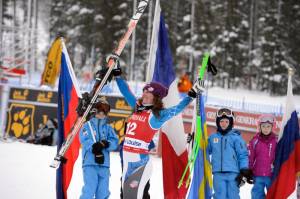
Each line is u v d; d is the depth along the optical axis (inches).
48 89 1518.2
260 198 805.2
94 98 653.3
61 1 4685.0
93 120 744.3
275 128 1370.6
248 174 720.3
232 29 3964.1
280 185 782.5
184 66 3863.2
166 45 761.0
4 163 1058.7
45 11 6363.2
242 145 734.5
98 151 720.3
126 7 3764.8
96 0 3764.8
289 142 791.7
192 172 647.1
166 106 732.0
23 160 1106.1
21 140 1460.4
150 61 757.9
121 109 1430.9
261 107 2106.3
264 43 4008.4
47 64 1660.9
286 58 4037.9
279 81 3826.3
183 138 713.6
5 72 2098.9
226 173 726.5
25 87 1533.0
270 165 798.5
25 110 1519.4
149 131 634.8
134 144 636.7
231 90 3676.2
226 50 3941.9
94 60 3818.9
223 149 735.1
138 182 627.8
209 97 2342.5
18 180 914.7
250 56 4315.9
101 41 3695.9
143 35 4015.8
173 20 4109.3
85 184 715.4
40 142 1402.6
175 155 716.7
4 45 2657.5
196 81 625.3
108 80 669.9
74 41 3981.3
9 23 4569.4
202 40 3806.6
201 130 690.2
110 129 754.2
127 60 3964.1
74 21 3959.2
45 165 1072.8
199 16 3841.0
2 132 1499.8
